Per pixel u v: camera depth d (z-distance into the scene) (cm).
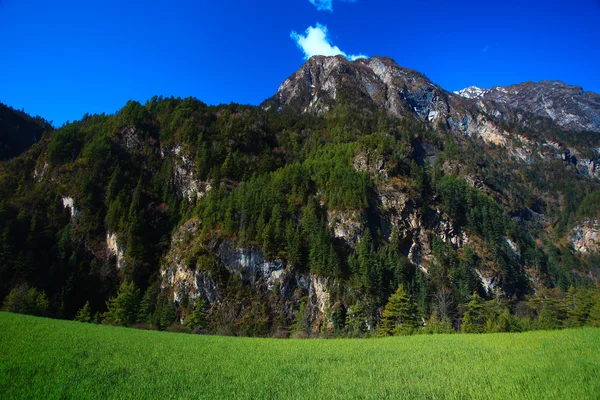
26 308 8569
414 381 2330
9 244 11200
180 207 14612
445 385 2194
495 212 15600
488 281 12331
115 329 5134
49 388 2148
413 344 4031
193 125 17088
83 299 10875
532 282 14075
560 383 2073
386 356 3297
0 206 12319
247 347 3978
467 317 8006
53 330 4400
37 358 2886
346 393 2103
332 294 10138
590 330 3978
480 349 3356
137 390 2178
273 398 2041
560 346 3162
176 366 2866
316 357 3309
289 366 2898
